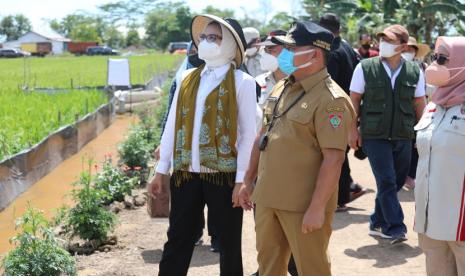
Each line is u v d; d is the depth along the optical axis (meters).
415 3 18.41
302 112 3.94
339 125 3.85
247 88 4.62
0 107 18.31
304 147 3.96
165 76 39.78
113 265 6.19
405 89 6.47
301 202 3.97
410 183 9.08
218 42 4.58
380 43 6.43
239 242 4.73
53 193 10.68
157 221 7.92
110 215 6.96
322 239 4.07
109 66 22.97
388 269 5.96
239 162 4.57
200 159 4.57
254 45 7.56
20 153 10.52
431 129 4.13
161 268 4.75
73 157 14.16
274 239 4.21
